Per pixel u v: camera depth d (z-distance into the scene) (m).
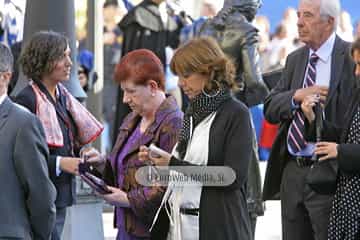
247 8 17.56
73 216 17.56
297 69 14.66
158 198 12.93
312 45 14.44
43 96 14.45
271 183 14.79
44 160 12.27
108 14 29.45
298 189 14.37
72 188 14.72
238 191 12.54
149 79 13.49
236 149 12.30
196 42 12.51
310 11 14.29
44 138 12.34
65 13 17.66
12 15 23.62
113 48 29.33
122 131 13.93
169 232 12.93
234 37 17.30
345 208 13.19
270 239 22.06
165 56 23.25
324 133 13.82
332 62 14.32
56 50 14.45
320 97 13.96
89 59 23.61
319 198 14.12
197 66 12.38
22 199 12.20
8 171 12.05
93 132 15.11
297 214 14.48
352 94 13.57
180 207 12.62
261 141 26.84
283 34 27.05
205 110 12.49
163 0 23.61
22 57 14.59
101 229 17.94
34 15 17.62
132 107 13.64
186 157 12.59
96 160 14.17
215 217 12.40
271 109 14.50
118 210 13.91
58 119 14.69
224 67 12.45
